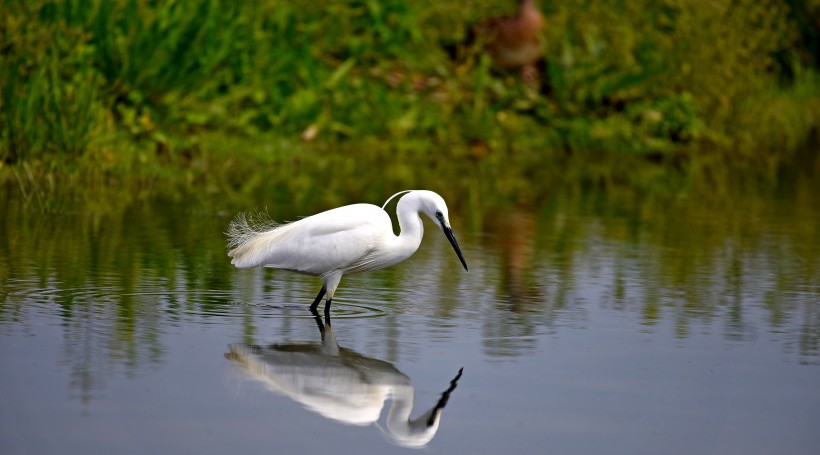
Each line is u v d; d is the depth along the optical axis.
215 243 12.70
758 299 10.69
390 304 10.23
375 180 18.16
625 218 15.54
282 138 20.59
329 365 8.16
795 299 10.70
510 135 22.72
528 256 12.71
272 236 9.87
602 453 6.64
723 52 24.27
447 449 6.65
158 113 19.08
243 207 15.09
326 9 24.16
